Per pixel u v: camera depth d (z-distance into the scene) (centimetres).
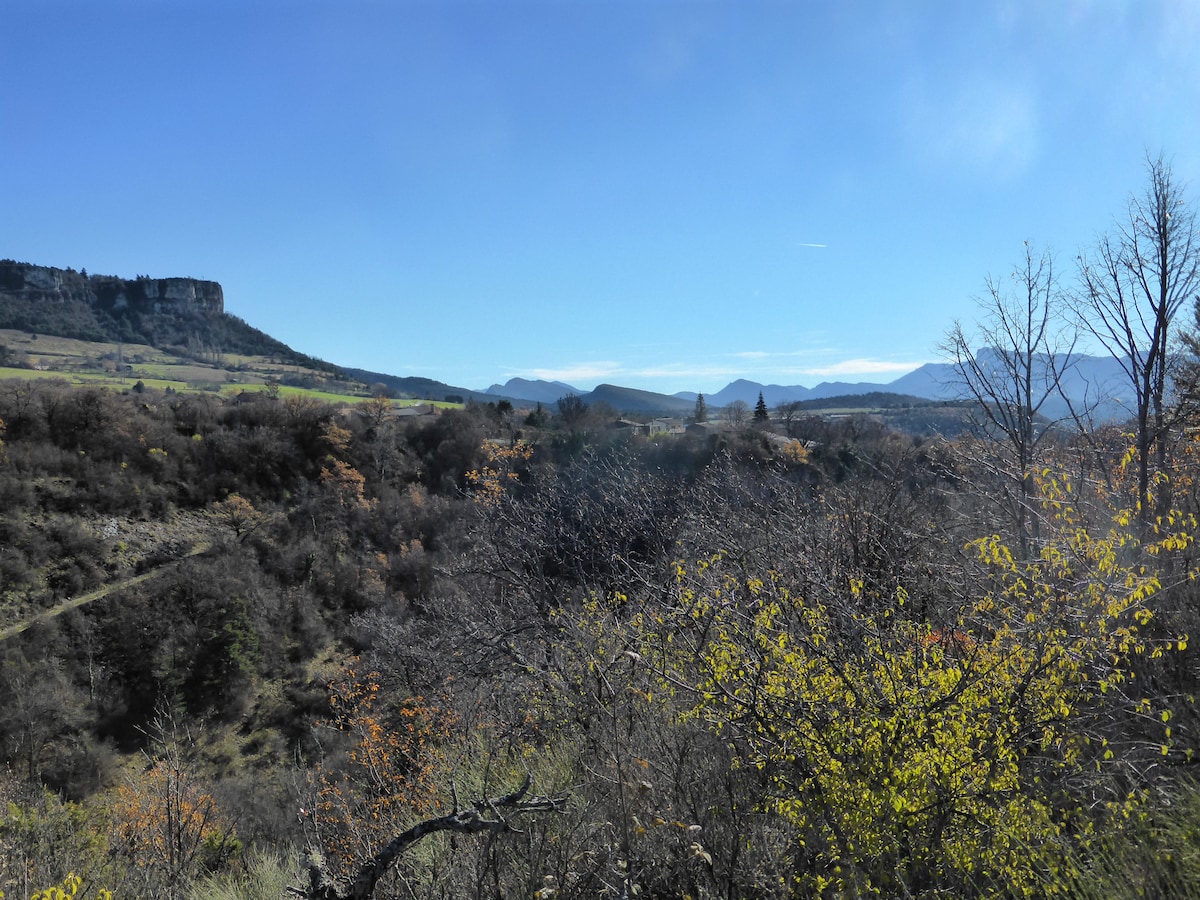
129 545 4062
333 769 855
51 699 2523
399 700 1127
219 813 941
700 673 367
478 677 807
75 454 4447
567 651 583
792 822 287
